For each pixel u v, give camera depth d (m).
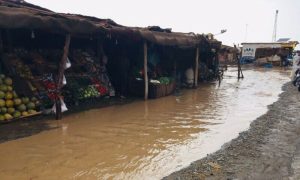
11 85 10.38
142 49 15.98
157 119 11.33
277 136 9.38
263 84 23.22
